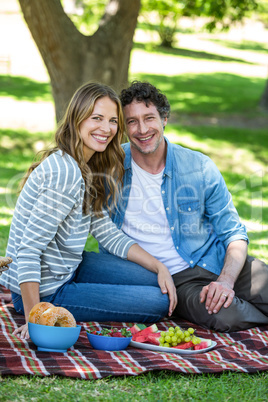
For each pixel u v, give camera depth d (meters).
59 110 9.01
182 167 4.23
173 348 3.41
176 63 27.17
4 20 31.95
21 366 2.99
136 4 8.89
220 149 14.82
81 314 3.86
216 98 20.67
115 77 9.02
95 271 4.11
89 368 3.02
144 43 31.48
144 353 3.35
